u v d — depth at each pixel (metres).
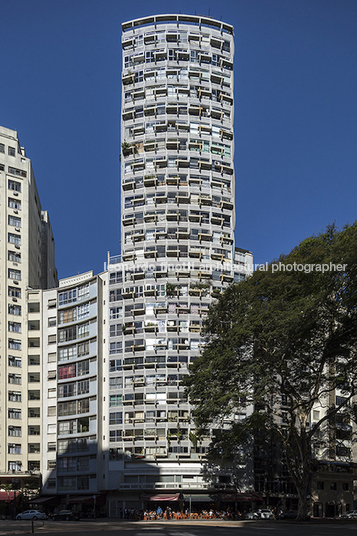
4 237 97.25
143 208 95.00
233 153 100.94
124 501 83.56
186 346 87.75
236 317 54.84
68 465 88.69
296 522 53.38
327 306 51.09
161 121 98.62
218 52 104.25
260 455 89.38
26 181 101.88
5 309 94.50
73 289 95.69
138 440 84.75
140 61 102.00
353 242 49.94
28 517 77.94
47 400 92.94
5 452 88.81
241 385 56.53
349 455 96.88
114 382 88.31
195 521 66.62
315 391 55.97
